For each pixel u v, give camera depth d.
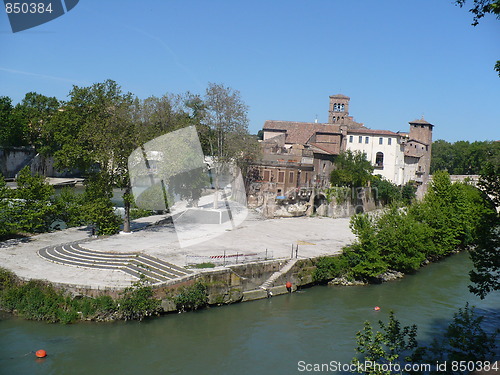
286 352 25.19
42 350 23.19
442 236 52.59
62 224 50.78
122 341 25.41
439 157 145.75
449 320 30.91
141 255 34.62
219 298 32.19
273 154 66.94
